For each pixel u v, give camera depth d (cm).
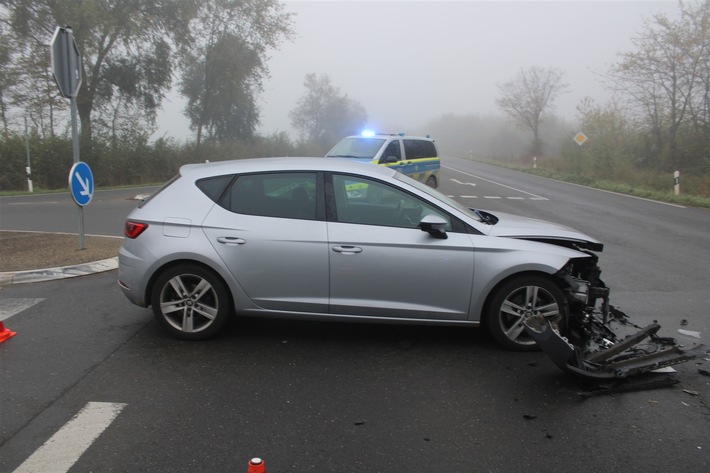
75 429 330
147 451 309
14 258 733
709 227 1233
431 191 501
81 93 2730
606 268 795
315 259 450
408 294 453
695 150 2658
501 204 1611
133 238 471
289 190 468
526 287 457
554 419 354
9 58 2489
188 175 486
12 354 441
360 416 354
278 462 301
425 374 419
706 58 2606
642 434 337
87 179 787
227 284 461
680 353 414
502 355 457
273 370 421
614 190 2178
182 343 471
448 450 316
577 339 477
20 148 2233
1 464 294
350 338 491
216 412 355
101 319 527
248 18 3491
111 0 2720
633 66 2789
